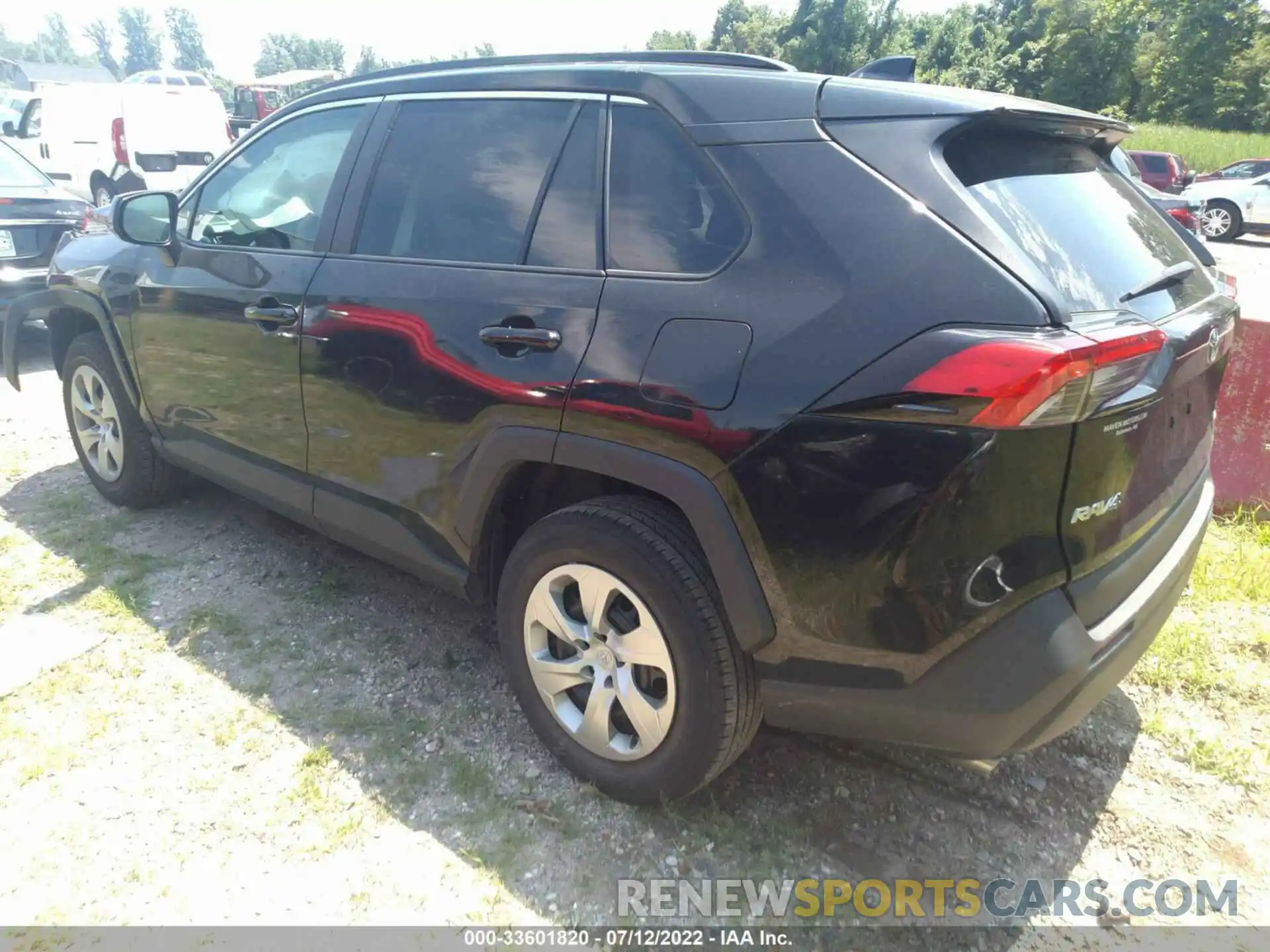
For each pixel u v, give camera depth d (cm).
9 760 244
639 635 216
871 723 195
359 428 270
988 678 177
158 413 357
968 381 162
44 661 288
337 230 282
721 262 199
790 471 182
